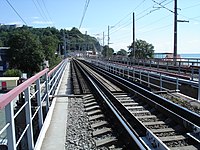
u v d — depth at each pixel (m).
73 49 140.50
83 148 5.55
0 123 10.44
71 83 17.77
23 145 8.30
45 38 101.31
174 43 29.38
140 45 71.81
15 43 90.75
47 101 8.26
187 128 6.69
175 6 28.98
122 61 43.75
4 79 46.28
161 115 8.33
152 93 11.50
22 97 9.77
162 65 28.86
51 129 6.64
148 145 5.55
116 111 7.66
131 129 5.91
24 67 91.19
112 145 5.75
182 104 9.88
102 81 19.55
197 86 11.13
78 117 8.18
